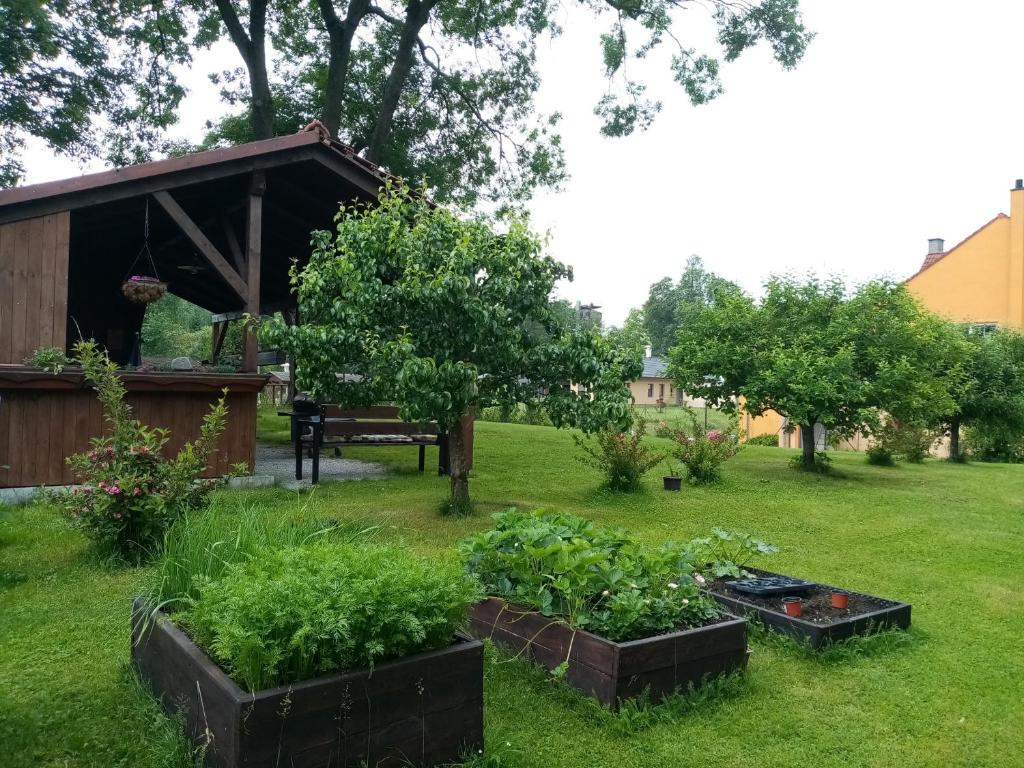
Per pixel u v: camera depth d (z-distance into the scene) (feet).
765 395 41.93
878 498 34.53
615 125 71.41
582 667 11.90
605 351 25.09
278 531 13.64
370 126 75.51
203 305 64.39
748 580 17.60
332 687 8.70
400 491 29.94
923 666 13.96
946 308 98.68
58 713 10.59
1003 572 21.52
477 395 23.52
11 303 25.52
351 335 22.91
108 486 17.81
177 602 11.48
